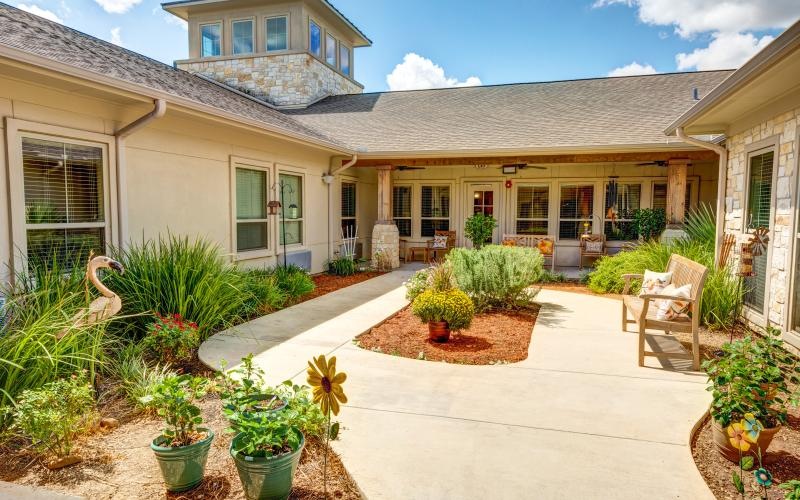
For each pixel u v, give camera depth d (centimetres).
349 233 1215
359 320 608
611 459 271
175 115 642
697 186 1115
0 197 458
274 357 452
